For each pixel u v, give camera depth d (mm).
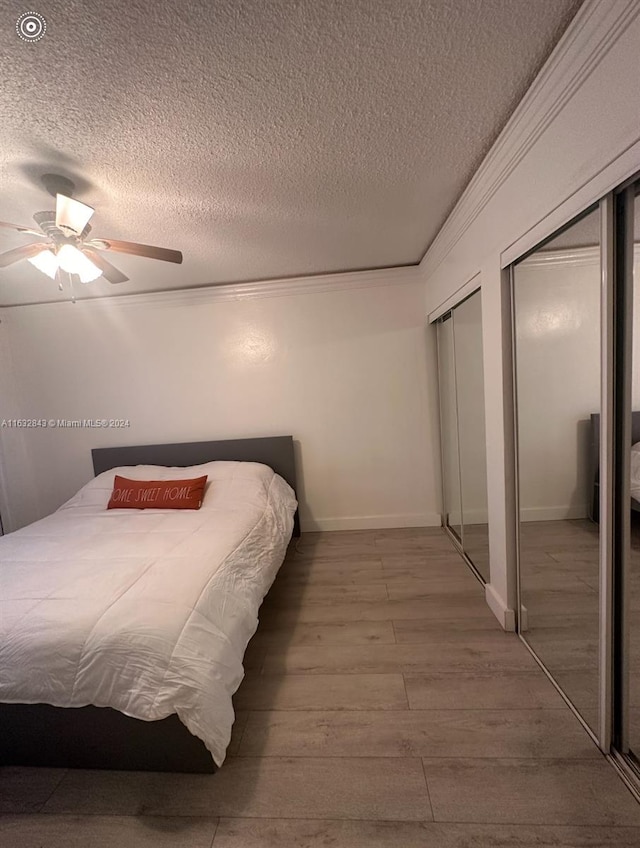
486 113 1372
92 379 3443
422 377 3271
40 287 2945
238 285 3205
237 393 3381
